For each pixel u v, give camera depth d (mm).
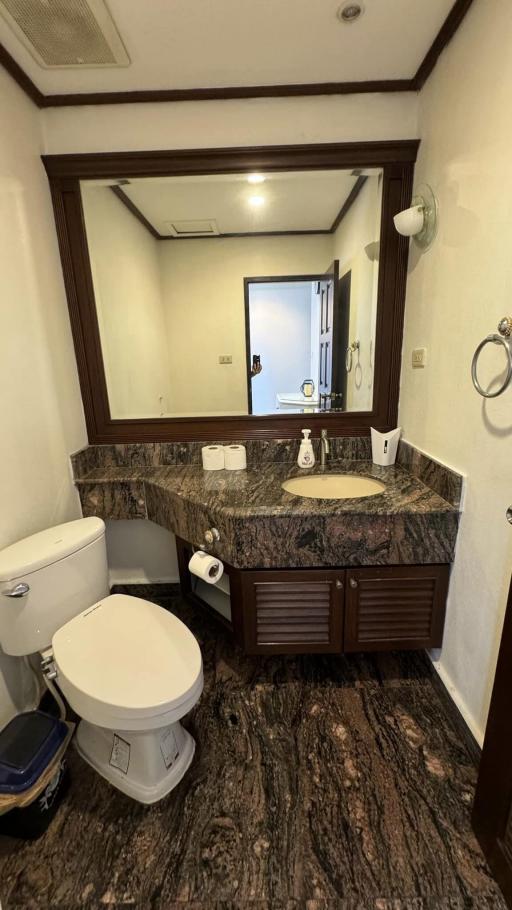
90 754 1309
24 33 1247
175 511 1646
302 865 1024
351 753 1299
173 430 1969
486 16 1105
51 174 1659
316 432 1949
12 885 1009
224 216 1858
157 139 1636
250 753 1310
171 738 1245
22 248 1473
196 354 1992
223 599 1813
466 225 1258
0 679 1306
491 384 1157
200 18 1221
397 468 1825
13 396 1398
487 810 1004
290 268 1922
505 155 1054
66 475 1745
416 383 1680
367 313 1897
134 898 978
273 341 1993
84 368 1874
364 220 1823
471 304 1245
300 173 1691
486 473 1205
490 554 1206
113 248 1872
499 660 943
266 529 1407
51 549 1340
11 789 1047
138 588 2170
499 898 951
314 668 1664
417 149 1608
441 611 1498
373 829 1092
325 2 1183
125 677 1112
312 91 1558
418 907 945
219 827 1110
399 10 1223
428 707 1465
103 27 1236
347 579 1465
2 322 1348
